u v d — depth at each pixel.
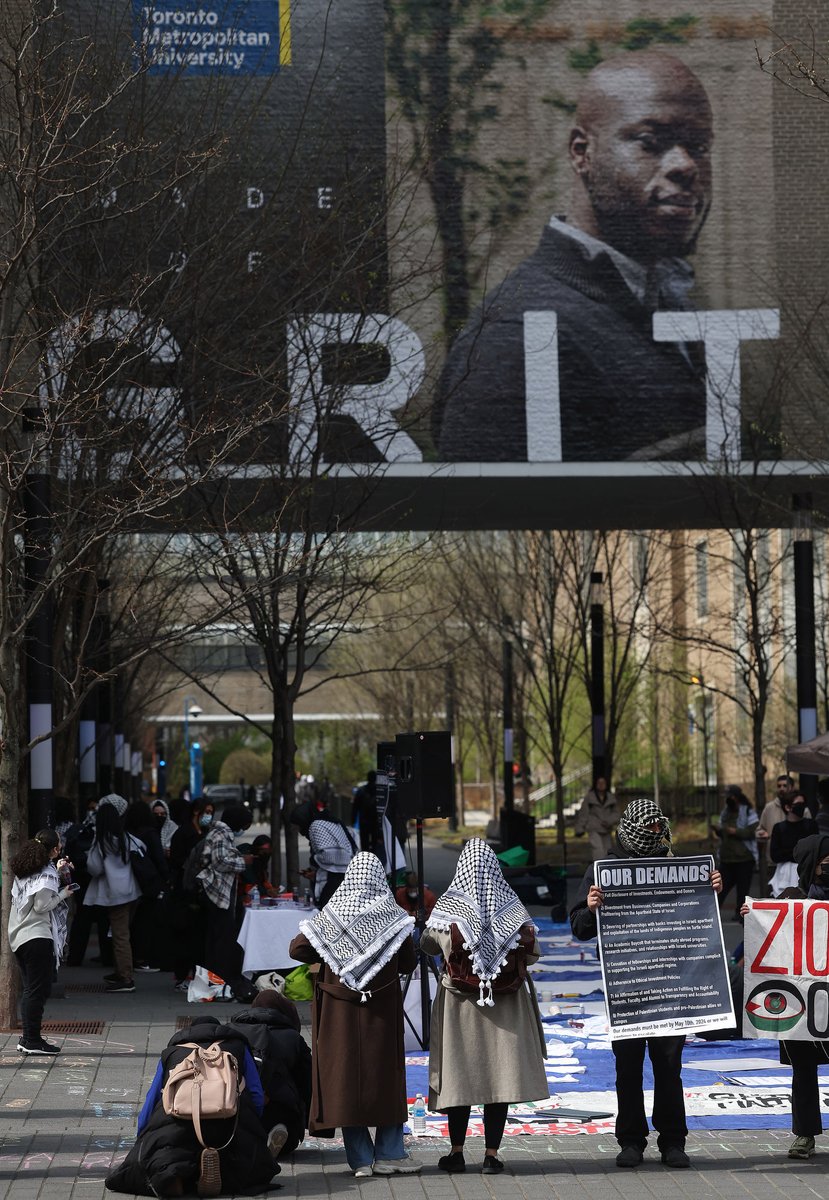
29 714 16.89
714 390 28.48
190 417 19.95
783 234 28.70
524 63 28.48
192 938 17.08
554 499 30.69
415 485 28.39
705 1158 9.52
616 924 9.43
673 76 28.77
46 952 13.13
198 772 76.88
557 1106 11.21
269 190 23.22
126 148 17.75
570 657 44.69
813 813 26.55
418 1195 8.66
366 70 27.23
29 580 15.98
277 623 23.84
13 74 15.30
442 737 13.88
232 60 23.48
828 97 17.03
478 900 9.33
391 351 26.94
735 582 46.56
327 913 9.25
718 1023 9.38
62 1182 8.92
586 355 28.44
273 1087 9.59
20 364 17.42
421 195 27.97
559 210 28.50
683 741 51.12
